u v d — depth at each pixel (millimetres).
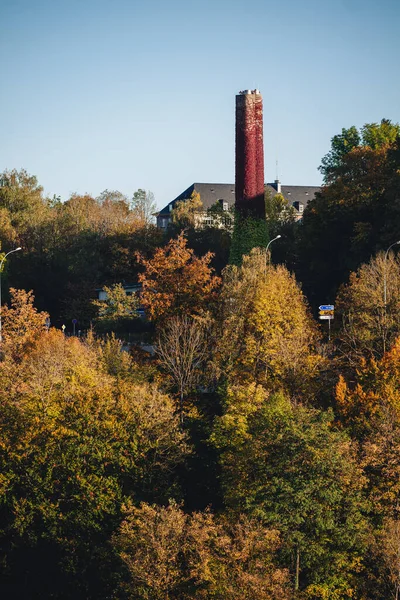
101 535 50500
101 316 103125
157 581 41344
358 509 46625
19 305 89875
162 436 55188
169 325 70562
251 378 62281
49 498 52562
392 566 43312
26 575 51750
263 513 45344
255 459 49219
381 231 87938
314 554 45062
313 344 67562
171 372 67125
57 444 54438
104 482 51969
